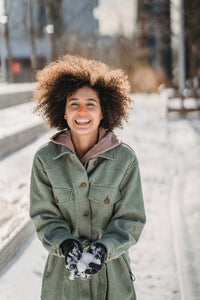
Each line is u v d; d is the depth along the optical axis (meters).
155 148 7.46
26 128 6.11
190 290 2.67
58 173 1.73
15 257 2.96
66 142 1.73
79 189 1.72
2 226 3.12
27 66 25.53
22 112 7.75
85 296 1.78
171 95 13.93
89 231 1.76
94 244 1.56
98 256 1.50
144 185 5.11
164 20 19.34
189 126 10.31
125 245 1.65
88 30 23.14
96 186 1.72
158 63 31.70
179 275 2.88
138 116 12.43
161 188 5.00
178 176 5.55
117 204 1.77
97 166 1.74
